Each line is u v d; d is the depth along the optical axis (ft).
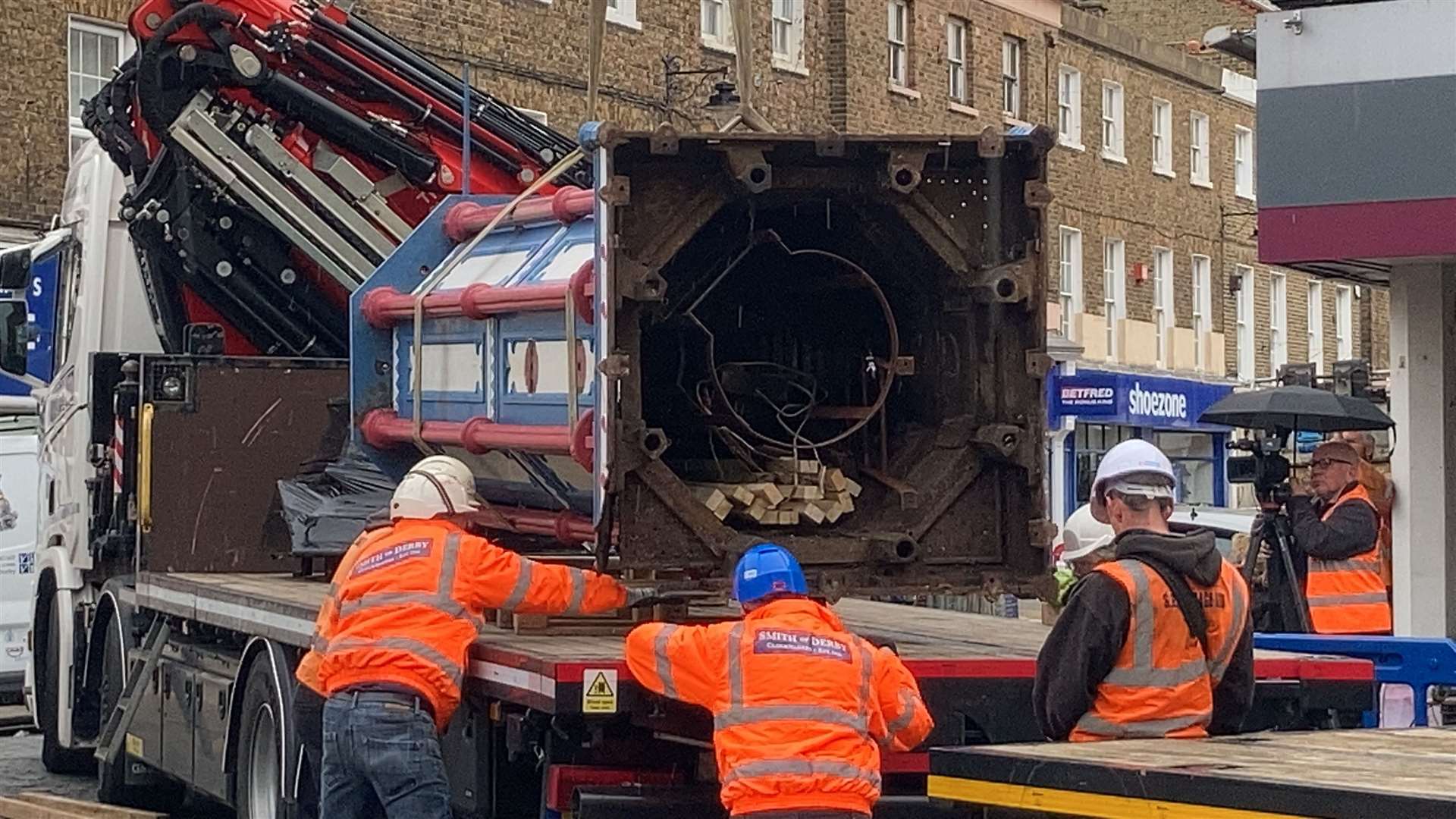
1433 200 35.09
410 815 22.36
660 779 21.77
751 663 18.85
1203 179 122.42
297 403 35.01
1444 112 34.94
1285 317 129.70
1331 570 33.78
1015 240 23.52
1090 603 19.22
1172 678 19.34
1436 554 36.58
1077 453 100.78
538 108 76.69
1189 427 109.70
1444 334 36.55
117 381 37.40
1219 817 14.69
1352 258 35.88
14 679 50.31
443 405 27.55
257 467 34.73
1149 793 15.20
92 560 38.34
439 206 30.66
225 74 35.29
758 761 18.57
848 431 23.77
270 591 29.73
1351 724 23.58
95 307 39.14
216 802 35.47
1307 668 23.29
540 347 24.57
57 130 64.28
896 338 23.95
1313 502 34.91
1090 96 111.14
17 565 50.60
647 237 22.21
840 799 18.54
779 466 23.39
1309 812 14.08
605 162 21.97
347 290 36.19
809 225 24.14
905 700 19.45
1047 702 19.42
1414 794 13.64
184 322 37.60
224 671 30.55
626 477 22.09
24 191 63.46
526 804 23.40
